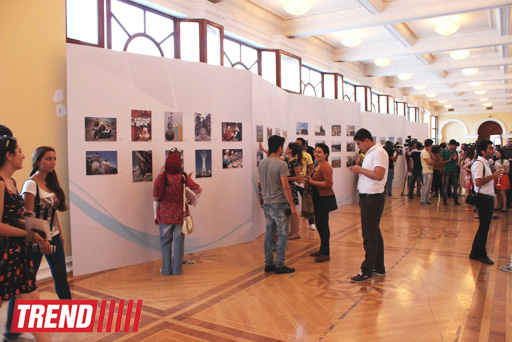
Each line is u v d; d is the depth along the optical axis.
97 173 5.04
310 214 5.62
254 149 6.83
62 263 3.34
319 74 12.57
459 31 11.22
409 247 6.07
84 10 5.62
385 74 15.46
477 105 30.80
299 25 9.90
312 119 9.90
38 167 3.23
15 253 2.62
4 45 4.47
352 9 9.21
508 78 16.52
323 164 5.39
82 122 4.91
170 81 5.63
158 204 4.89
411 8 8.76
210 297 4.11
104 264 5.11
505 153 10.52
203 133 6.00
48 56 4.89
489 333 3.20
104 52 5.07
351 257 5.61
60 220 4.96
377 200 4.53
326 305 3.85
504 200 9.24
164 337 3.21
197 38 7.26
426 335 3.18
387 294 4.13
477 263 5.20
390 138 14.34
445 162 10.49
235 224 6.50
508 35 10.94
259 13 9.16
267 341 3.11
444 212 9.34
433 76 17.73
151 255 5.55
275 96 8.01
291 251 6.00
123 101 5.22
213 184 6.15
